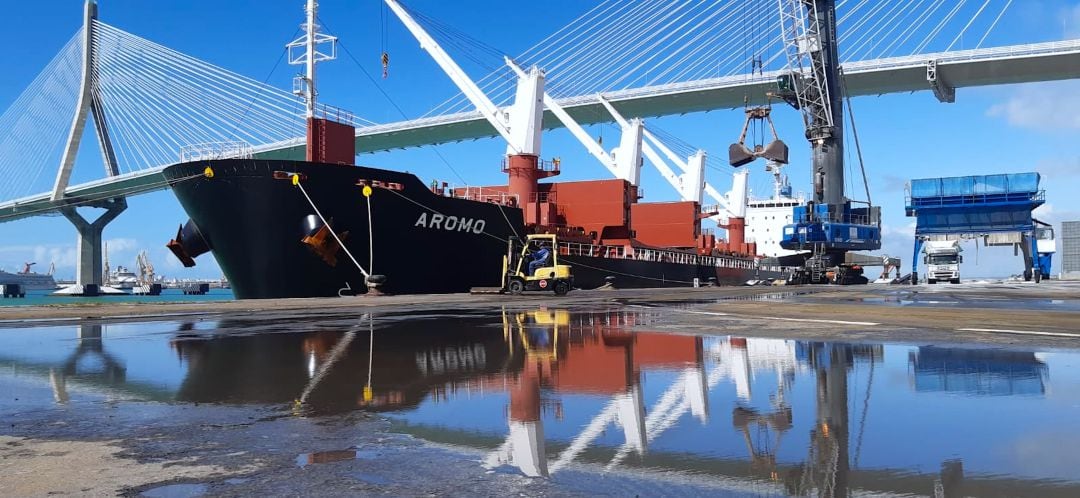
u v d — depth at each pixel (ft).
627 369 24.00
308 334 38.93
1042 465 11.52
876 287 161.68
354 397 19.06
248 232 89.56
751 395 18.69
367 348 31.50
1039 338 33.42
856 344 31.35
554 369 24.21
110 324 49.08
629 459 12.25
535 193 132.57
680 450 12.85
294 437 14.30
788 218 282.36
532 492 10.39
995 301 76.48
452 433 14.53
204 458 12.69
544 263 100.07
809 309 60.49
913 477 10.92
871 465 11.67
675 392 19.33
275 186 86.99
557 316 53.93
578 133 181.47
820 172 196.03
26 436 14.57
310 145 99.14
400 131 274.98
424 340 35.01
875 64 232.94
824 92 195.11
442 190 116.26
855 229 195.72
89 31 231.30
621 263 156.87
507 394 19.31
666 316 53.01
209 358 28.14
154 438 14.33
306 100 100.12
